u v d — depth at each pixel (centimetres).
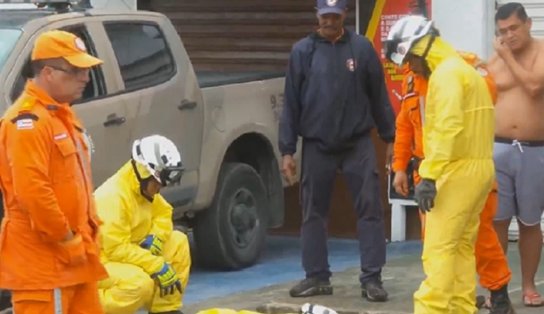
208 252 2811
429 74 2017
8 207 1667
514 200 2248
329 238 3166
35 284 1653
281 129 2423
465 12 2850
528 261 2281
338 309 2319
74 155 1675
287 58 3177
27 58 2384
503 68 2230
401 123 2194
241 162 2955
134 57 2603
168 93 2644
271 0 3178
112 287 2067
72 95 1667
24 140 1617
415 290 2459
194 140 2703
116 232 2069
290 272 2819
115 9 2623
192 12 3284
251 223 2880
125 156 2542
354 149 2392
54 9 2566
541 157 2230
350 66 2370
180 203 2664
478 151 1961
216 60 3272
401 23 2012
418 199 1950
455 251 1975
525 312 2242
